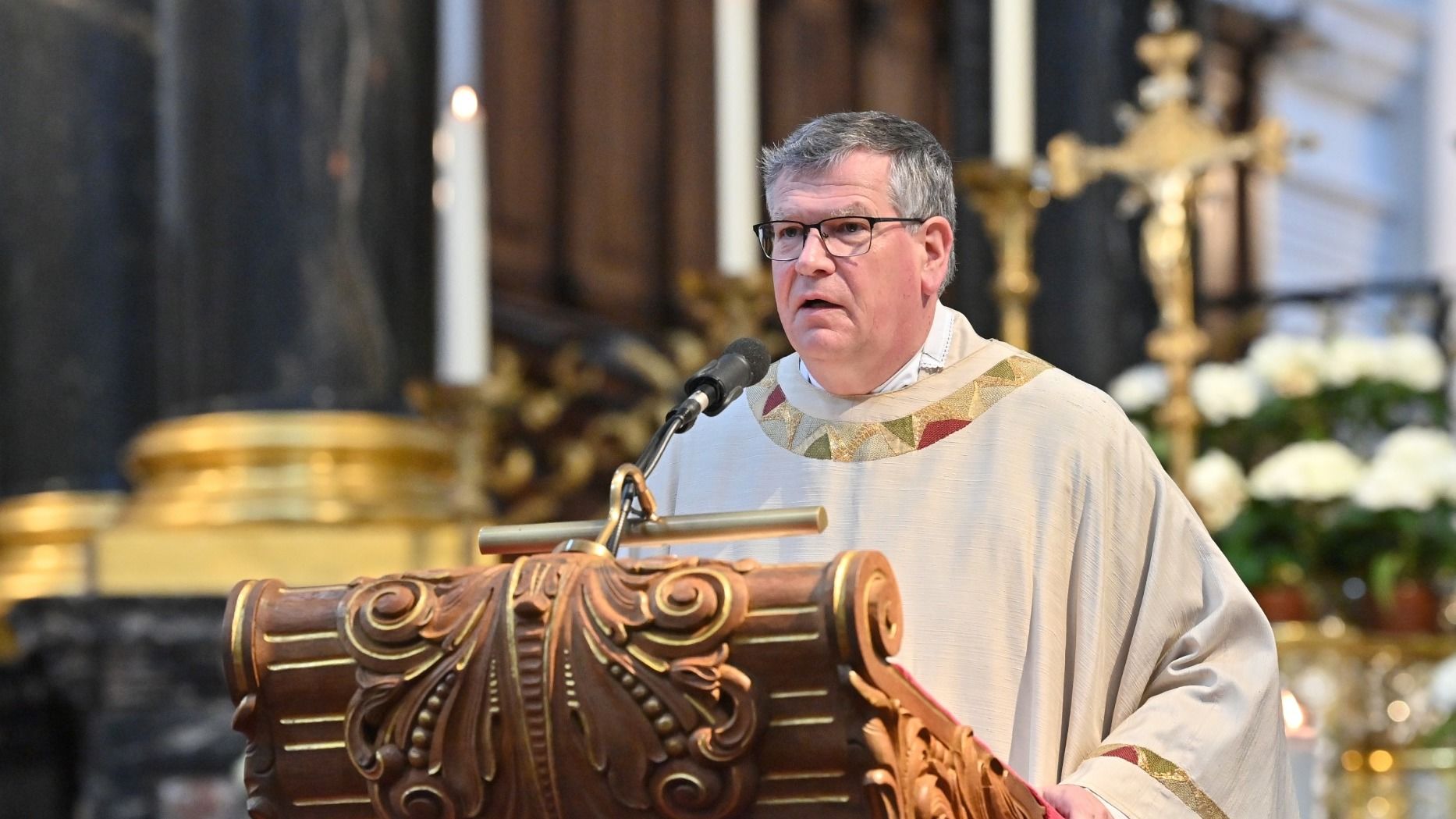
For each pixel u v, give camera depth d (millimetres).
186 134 20031
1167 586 9898
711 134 36625
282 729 7195
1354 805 19141
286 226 19750
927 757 6914
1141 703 9844
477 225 19953
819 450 10305
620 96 34906
